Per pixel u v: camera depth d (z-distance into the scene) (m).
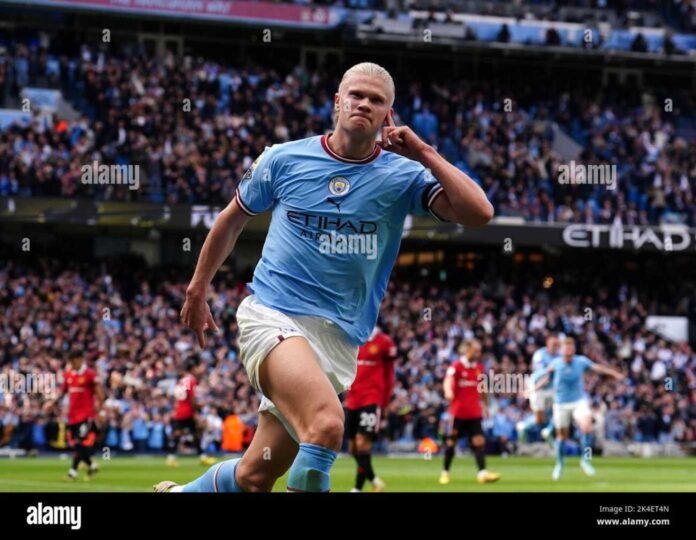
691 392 42.12
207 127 42.34
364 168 7.45
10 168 37.88
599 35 48.72
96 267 41.59
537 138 47.25
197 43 47.81
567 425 23.11
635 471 25.20
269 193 7.64
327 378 7.11
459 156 46.44
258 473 7.59
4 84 42.12
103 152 40.28
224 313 39.28
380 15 46.78
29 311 37.34
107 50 46.03
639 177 46.75
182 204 39.59
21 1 41.81
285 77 48.56
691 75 52.19
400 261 45.91
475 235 42.12
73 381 20.91
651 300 46.59
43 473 22.39
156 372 33.81
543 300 45.25
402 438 36.00
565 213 43.81
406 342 40.28
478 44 47.91
